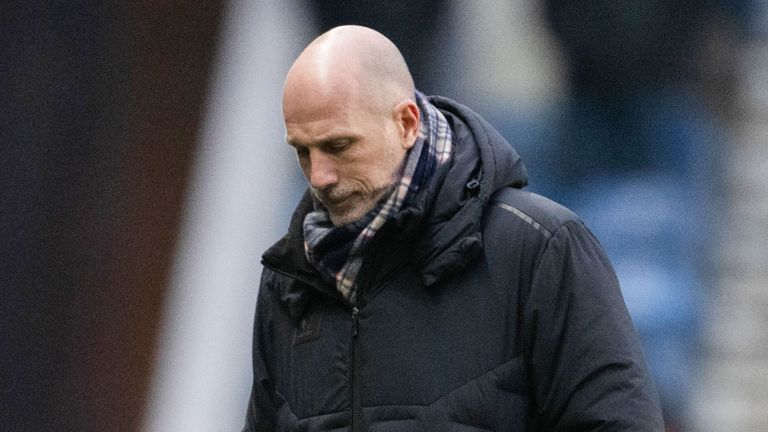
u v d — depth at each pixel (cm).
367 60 776
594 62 2425
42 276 1977
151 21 2100
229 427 2167
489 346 777
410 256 791
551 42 2417
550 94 2441
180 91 2148
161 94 2128
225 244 2228
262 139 2294
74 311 2008
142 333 2084
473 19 2362
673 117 2458
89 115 2033
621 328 778
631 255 2398
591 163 2447
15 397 1936
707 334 2392
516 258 782
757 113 2525
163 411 2097
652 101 2452
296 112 770
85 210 2023
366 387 789
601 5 2391
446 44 2364
